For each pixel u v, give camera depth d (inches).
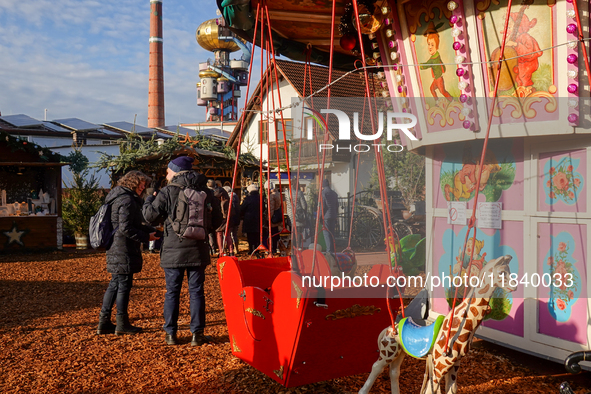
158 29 2452.0
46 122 1168.2
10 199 499.8
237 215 401.7
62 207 522.3
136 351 167.0
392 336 106.7
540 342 148.3
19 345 175.2
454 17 125.1
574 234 139.6
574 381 134.1
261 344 131.8
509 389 128.6
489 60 124.0
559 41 113.5
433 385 98.7
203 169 573.0
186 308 238.4
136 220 188.5
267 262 153.8
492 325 164.6
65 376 143.9
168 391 132.0
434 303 168.6
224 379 139.1
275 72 145.1
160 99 2460.6
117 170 540.1
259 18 158.9
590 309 136.0
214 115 2431.1
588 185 134.7
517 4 117.1
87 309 236.7
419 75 140.6
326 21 163.3
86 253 474.9
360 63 157.9
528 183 150.9
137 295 269.7
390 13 139.2
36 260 423.5
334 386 132.0
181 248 170.2
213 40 2385.6
